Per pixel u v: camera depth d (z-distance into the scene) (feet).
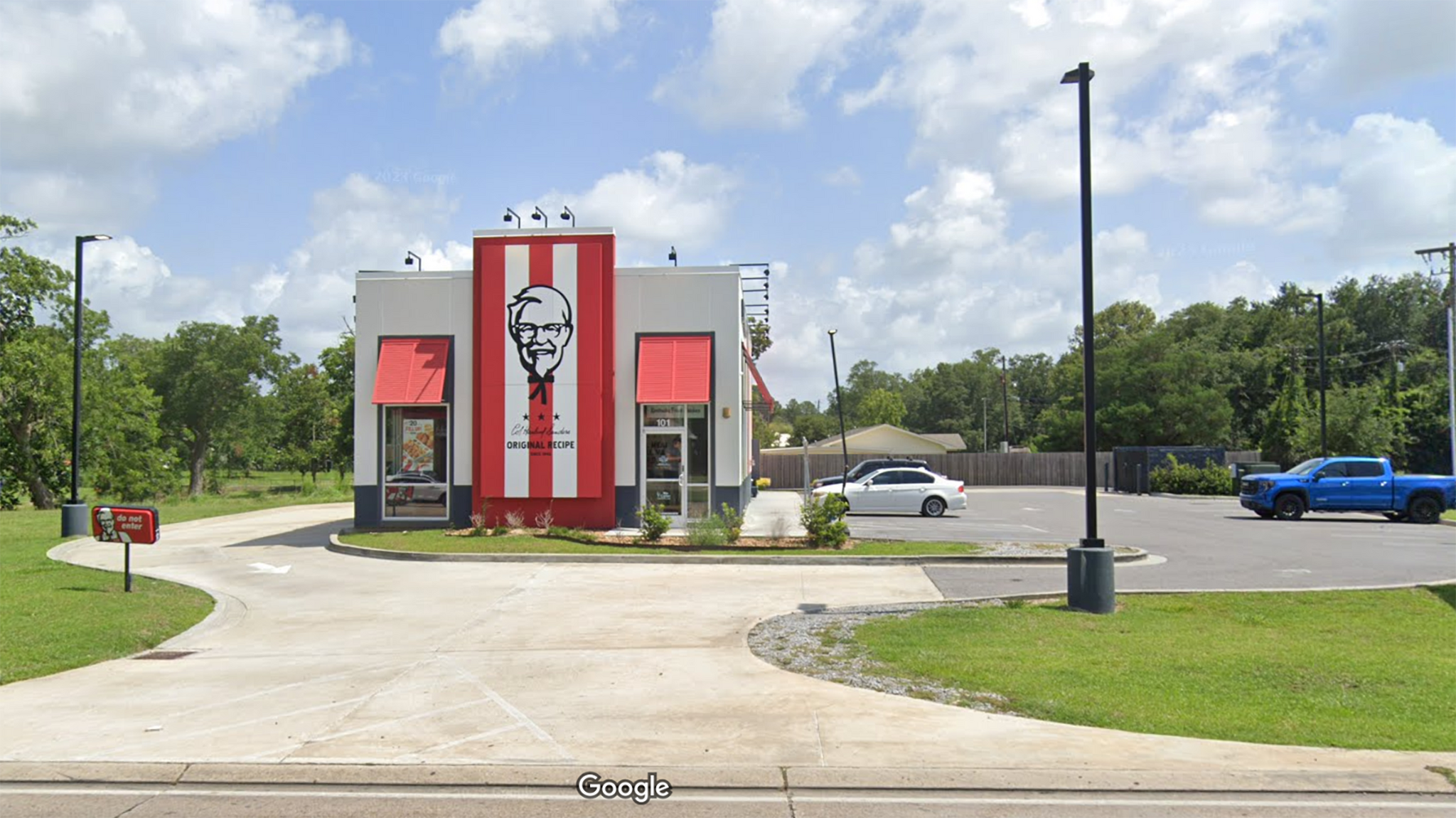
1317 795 18.54
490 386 71.36
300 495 170.71
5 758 20.85
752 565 54.24
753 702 25.11
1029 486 172.14
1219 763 19.93
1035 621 36.42
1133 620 36.70
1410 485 86.43
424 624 38.04
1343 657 30.01
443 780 19.43
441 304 73.36
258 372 266.16
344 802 18.35
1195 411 188.65
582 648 32.76
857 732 22.25
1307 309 248.11
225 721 23.80
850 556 55.16
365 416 73.41
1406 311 241.96
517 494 70.85
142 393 168.96
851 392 448.24
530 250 71.56
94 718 24.13
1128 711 23.80
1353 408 159.12
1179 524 83.76
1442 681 26.89
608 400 71.31
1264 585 45.88
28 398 141.08
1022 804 18.10
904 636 33.55
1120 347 205.57
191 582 50.34
